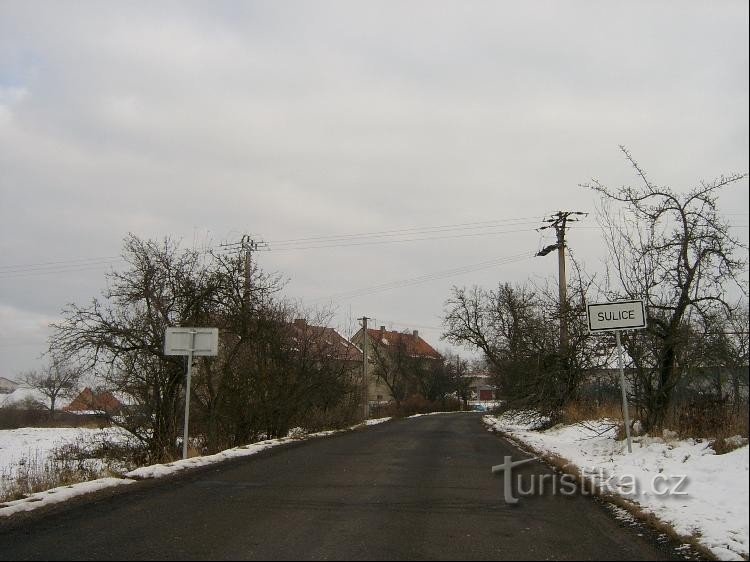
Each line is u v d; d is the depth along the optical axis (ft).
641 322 41.34
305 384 83.25
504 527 24.53
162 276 66.95
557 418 74.69
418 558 20.25
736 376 41.47
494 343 172.14
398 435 78.28
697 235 44.60
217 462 46.19
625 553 20.94
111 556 20.56
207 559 20.13
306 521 25.57
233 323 68.95
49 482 40.47
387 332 260.01
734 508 24.66
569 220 94.07
